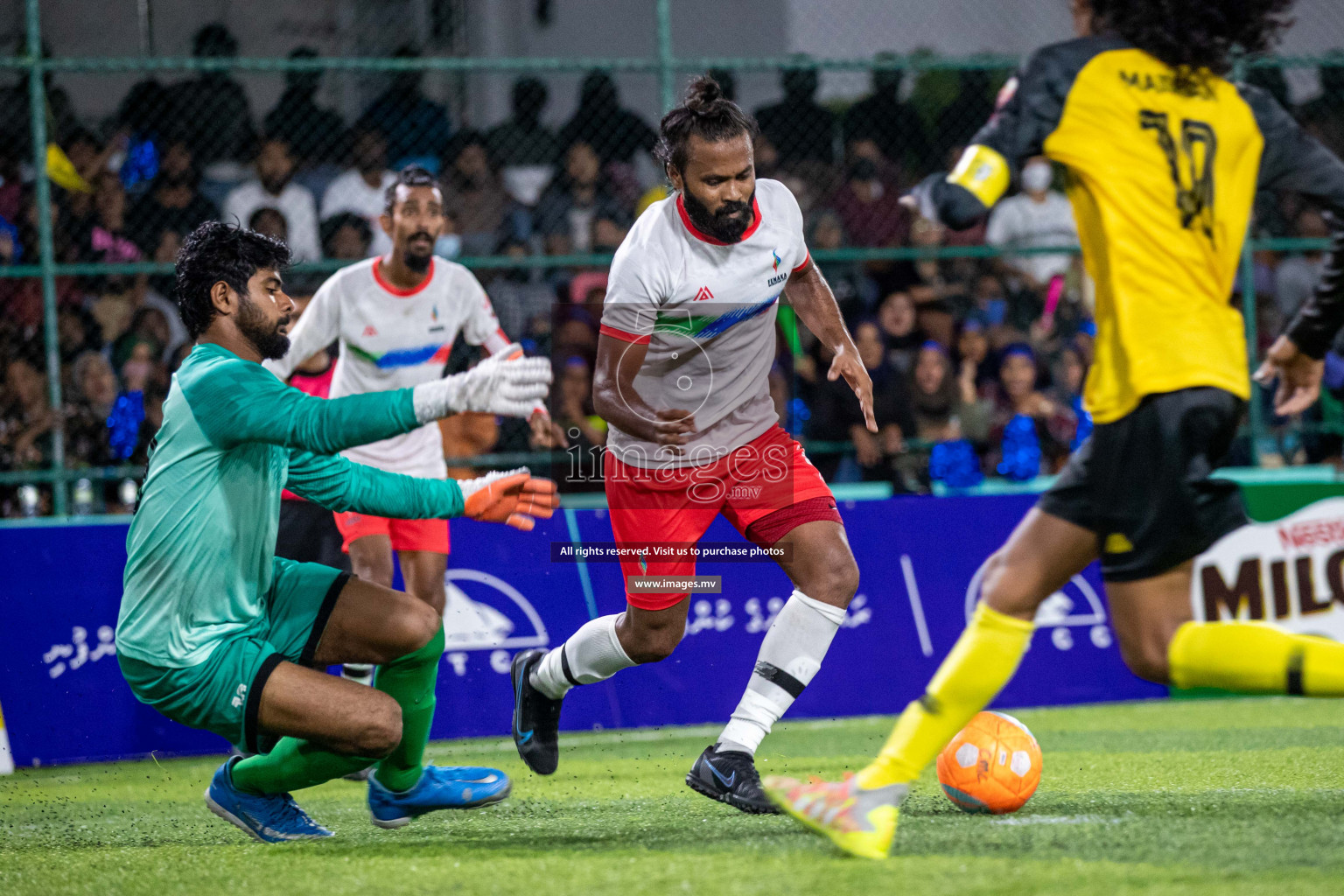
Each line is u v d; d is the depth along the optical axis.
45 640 17.25
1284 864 7.81
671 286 10.21
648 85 32.50
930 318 22.95
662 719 18.72
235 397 9.14
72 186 19.53
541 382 8.80
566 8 31.19
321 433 9.03
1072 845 8.63
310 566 10.34
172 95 21.97
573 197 23.12
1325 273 9.69
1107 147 8.96
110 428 19.48
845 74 23.98
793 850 8.84
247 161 22.58
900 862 8.28
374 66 19.28
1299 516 20.06
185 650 9.45
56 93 20.97
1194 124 9.00
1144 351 8.67
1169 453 8.57
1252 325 21.69
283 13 27.55
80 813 13.09
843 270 23.38
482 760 16.11
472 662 18.09
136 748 17.47
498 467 18.89
